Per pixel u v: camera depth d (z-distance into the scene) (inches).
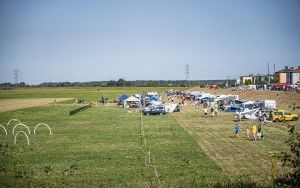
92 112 3218.5
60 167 1166.3
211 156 1298.0
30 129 2101.4
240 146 1486.2
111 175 1063.0
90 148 1482.5
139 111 3277.6
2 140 1706.4
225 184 955.3
